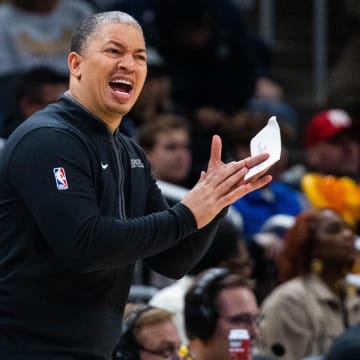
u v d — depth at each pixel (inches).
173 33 1066.7
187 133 876.6
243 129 919.0
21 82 845.2
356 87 1520.7
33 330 453.1
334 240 755.4
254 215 912.3
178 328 671.8
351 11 1571.1
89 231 437.4
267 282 794.2
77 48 463.2
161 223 443.5
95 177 456.4
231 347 573.0
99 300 460.1
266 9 1514.5
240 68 1097.4
